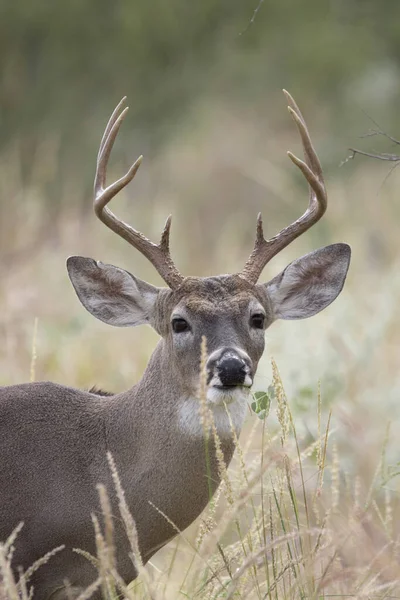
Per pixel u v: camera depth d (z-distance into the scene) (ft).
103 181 33.37
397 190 78.02
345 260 34.09
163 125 101.96
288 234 33.58
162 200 83.56
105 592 28.25
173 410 30.55
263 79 105.50
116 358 48.73
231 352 29.81
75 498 30.35
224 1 114.52
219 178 86.79
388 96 98.68
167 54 111.14
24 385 32.42
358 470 39.19
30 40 110.93
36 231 66.33
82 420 31.53
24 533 30.17
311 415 41.88
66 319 52.16
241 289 31.86
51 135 97.14
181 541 35.53
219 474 30.66
